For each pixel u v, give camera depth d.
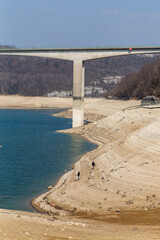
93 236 34.84
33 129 162.38
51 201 60.75
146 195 54.28
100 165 77.56
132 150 78.00
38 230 35.09
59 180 76.12
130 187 58.78
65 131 152.25
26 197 65.94
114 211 49.72
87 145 118.81
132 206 51.00
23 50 170.00
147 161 68.12
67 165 89.81
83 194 60.12
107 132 130.38
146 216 44.78
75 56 162.12
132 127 121.19
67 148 113.44
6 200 64.19
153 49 152.12
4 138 134.00
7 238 31.05
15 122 191.50
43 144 120.81
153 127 85.00
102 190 60.28
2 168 87.00
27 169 86.06
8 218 37.66
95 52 159.38
